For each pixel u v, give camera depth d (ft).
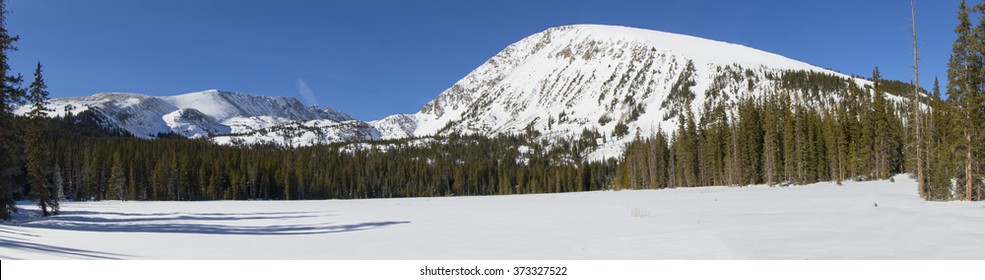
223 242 55.26
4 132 101.24
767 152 249.55
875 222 60.75
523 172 506.89
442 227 70.95
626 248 44.60
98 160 357.00
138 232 70.79
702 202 117.60
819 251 40.34
